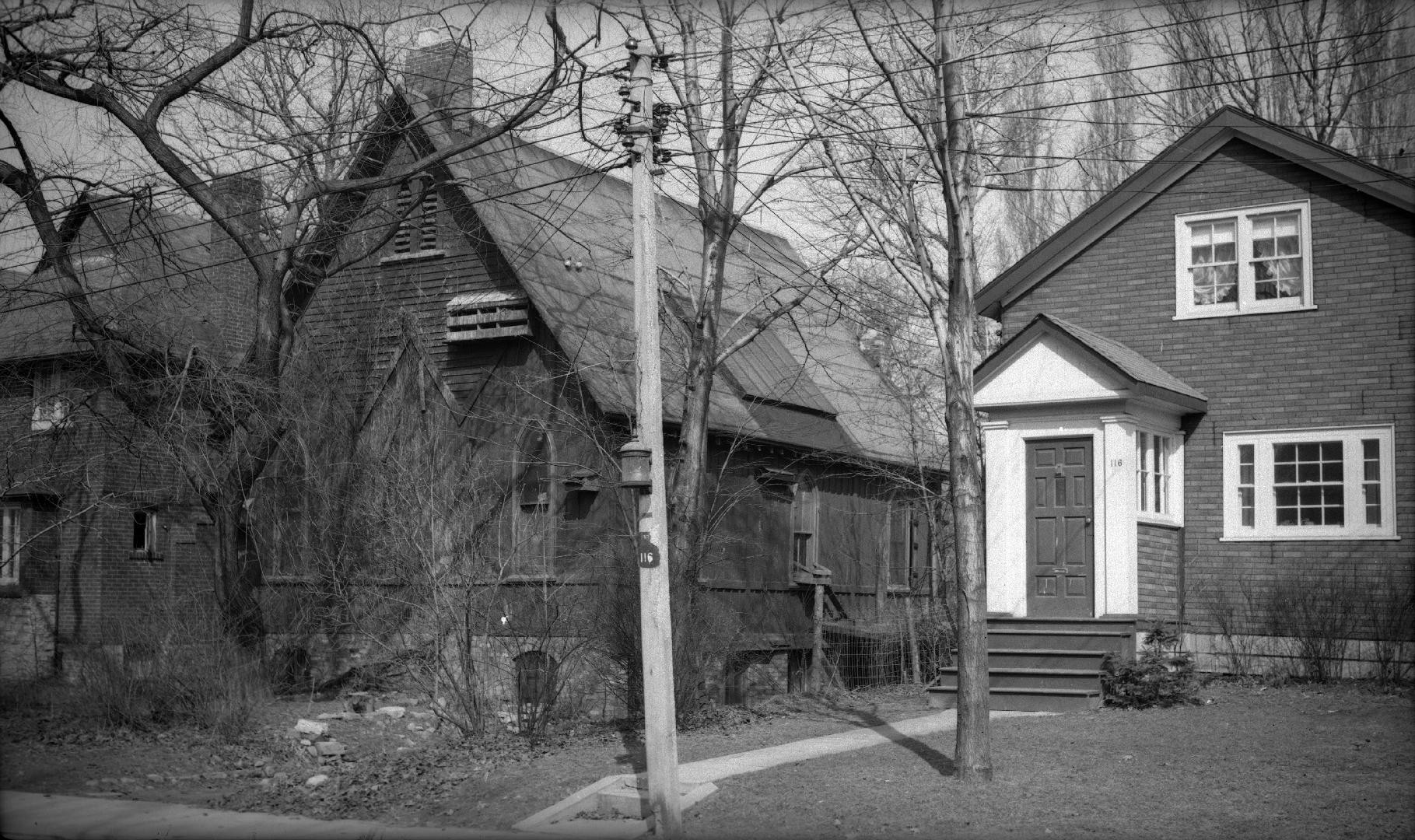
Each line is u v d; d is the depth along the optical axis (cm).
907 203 1639
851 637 2447
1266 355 1875
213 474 2095
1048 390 1825
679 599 1711
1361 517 1798
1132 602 1753
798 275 2408
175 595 2241
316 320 2462
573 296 2242
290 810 1266
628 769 1338
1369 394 1802
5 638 2608
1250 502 1881
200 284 2744
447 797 1284
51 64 1975
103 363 2255
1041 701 1669
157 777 1437
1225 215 1914
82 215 2333
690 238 2833
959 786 1162
